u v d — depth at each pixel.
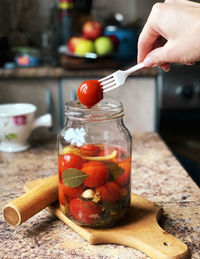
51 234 0.74
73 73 2.04
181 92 2.27
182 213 0.81
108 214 0.72
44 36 2.46
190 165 1.52
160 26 0.72
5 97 2.06
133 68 0.78
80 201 0.72
